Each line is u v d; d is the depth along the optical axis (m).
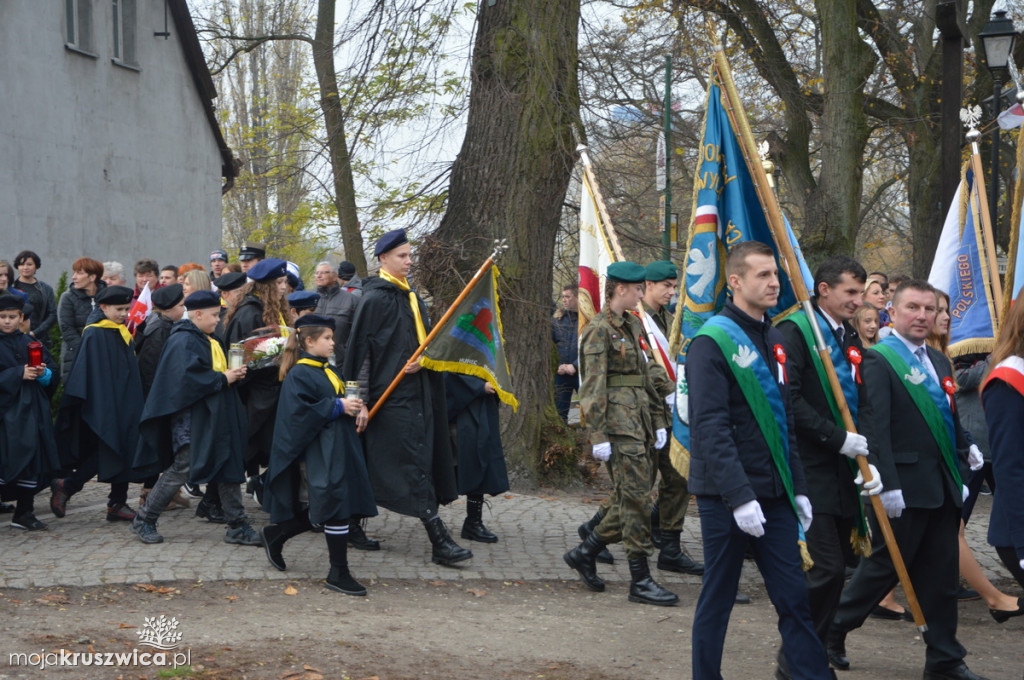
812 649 3.92
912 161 19.41
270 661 4.66
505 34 9.80
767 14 16.64
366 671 4.60
